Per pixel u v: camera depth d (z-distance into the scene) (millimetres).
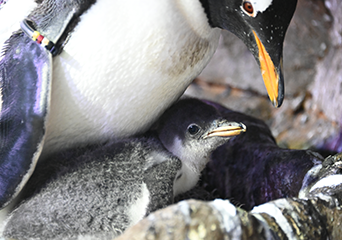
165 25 967
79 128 1017
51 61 960
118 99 998
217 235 891
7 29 992
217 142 1057
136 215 977
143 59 976
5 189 969
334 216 957
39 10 975
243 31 978
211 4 971
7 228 984
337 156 1019
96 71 975
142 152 1007
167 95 1026
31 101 958
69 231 977
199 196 1122
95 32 960
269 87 980
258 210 940
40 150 967
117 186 985
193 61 1003
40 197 986
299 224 934
